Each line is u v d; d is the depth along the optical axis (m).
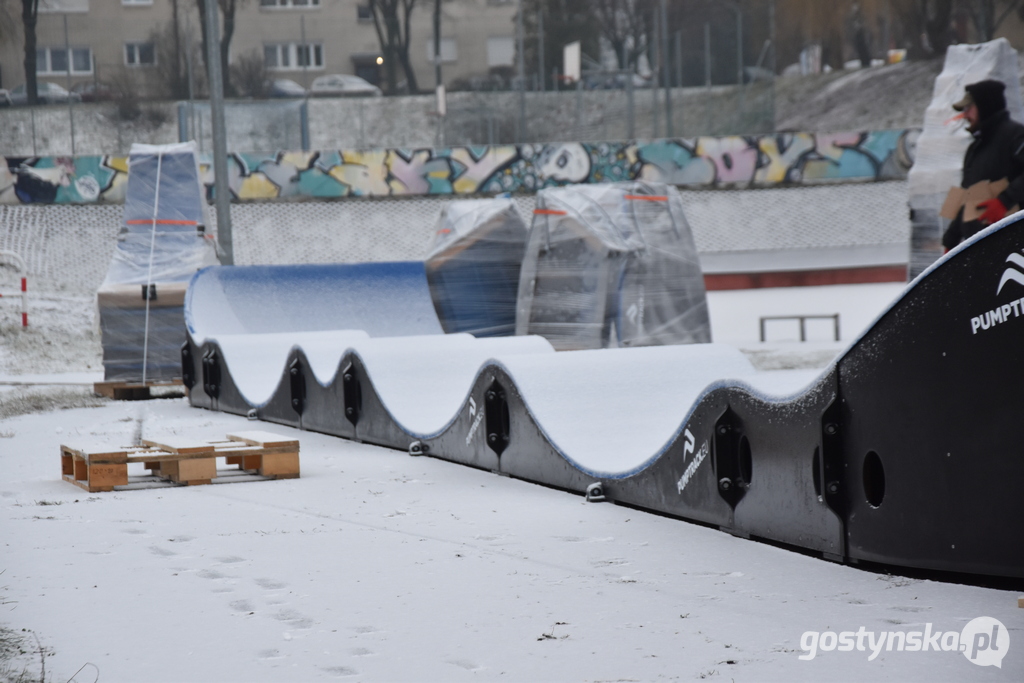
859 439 4.77
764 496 5.40
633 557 5.15
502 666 3.53
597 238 12.62
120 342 15.52
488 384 7.98
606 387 7.77
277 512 6.57
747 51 35.12
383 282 16.31
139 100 32.88
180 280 15.84
